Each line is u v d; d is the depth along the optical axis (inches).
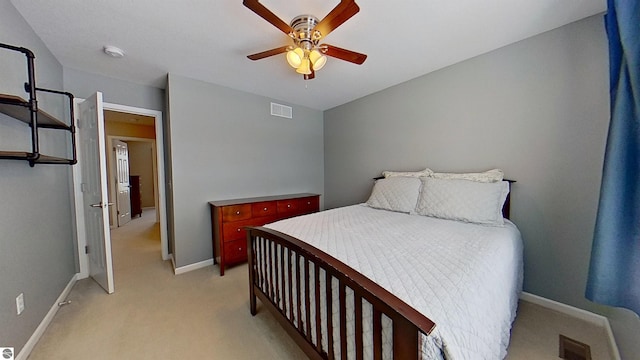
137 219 224.5
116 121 193.2
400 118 117.0
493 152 87.0
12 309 54.2
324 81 113.3
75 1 58.4
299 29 65.1
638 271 36.6
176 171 105.4
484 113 88.7
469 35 75.7
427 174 102.1
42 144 74.0
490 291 42.5
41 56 74.7
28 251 62.2
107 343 61.9
